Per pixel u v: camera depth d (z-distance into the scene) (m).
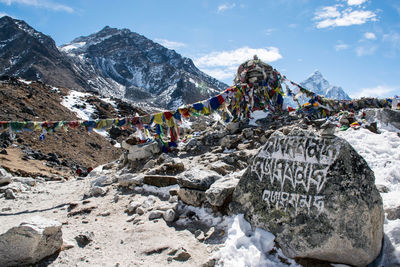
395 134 9.87
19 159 26.17
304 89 14.73
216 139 12.80
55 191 11.59
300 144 5.72
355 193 5.03
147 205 7.75
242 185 6.21
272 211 5.64
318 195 5.27
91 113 69.06
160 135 12.73
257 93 14.28
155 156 12.16
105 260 5.62
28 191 11.58
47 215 8.45
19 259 5.43
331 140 5.49
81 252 5.95
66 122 11.98
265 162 6.02
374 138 9.73
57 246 5.90
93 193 9.62
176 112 12.44
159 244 5.94
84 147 43.69
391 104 15.66
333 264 5.13
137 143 12.59
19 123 11.68
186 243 5.95
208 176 7.37
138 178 9.20
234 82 15.64
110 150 48.75
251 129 12.10
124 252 5.86
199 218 6.80
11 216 8.67
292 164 5.68
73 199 9.90
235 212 6.17
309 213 5.26
